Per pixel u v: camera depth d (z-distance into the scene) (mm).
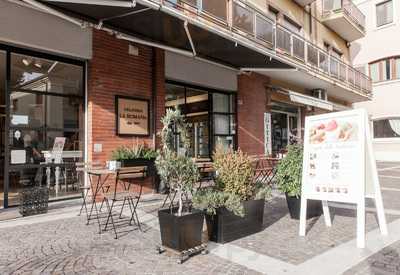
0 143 7145
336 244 4852
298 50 12750
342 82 16422
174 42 8664
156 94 9125
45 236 5133
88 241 4918
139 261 4172
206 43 8695
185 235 4242
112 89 8211
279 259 4250
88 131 7871
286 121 15148
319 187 5309
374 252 4516
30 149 7211
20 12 6688
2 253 4414
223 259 4254
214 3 8812
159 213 4469
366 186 5414
